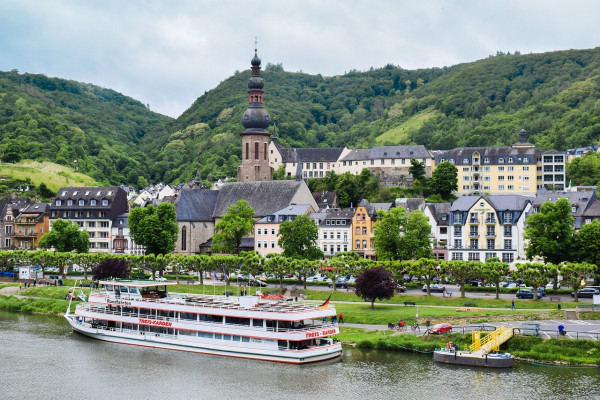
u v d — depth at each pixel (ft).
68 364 481.05
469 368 447.01
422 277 652.07
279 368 464.65
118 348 527.40
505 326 492.54
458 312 554.05
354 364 462.60
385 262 637.30
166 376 452.35
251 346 490.49
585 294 600.80
